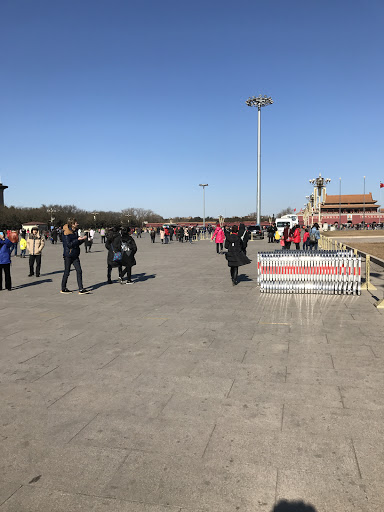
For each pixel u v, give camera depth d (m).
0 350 5.42
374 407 3.55
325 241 22.53
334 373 4.36
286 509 2.32
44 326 6.70
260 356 4.96
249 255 20.69
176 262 17.67
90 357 5.07
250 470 2.68
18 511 2.35
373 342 5.43
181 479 2.61
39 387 4.16
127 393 3.97
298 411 3.50
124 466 2.76
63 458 2.88
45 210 99.94
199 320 6.88
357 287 8.99
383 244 28.52
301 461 2.77
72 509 2.36
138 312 7.64
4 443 3.10
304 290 9.33
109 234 11.30
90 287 10.95
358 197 110.56
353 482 2.54
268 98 45.31
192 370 4.54
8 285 10.59
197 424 3.31
